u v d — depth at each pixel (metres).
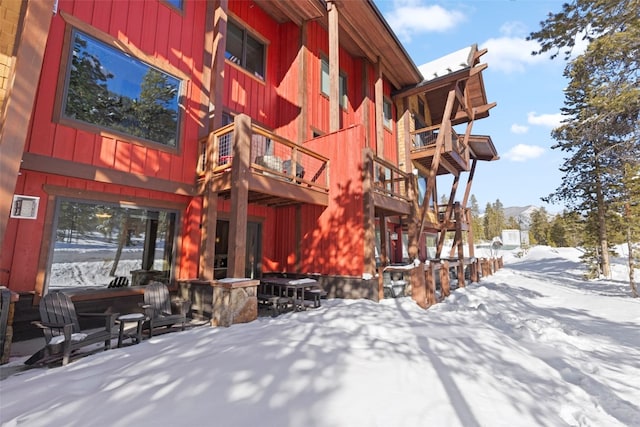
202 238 6.36
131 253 5.82
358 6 9.44
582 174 16.39
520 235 54.12
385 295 8.23
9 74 3.81
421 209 12.74
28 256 4.58
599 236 16.55
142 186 5.86
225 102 8.11
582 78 10.02
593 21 7.87
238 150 5.76
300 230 8.55
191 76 6.96
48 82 4.86
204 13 7.39
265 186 6.32
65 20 5.08
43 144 4.74
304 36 9.68
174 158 6.46
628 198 13.31
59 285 4.88
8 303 3.28
